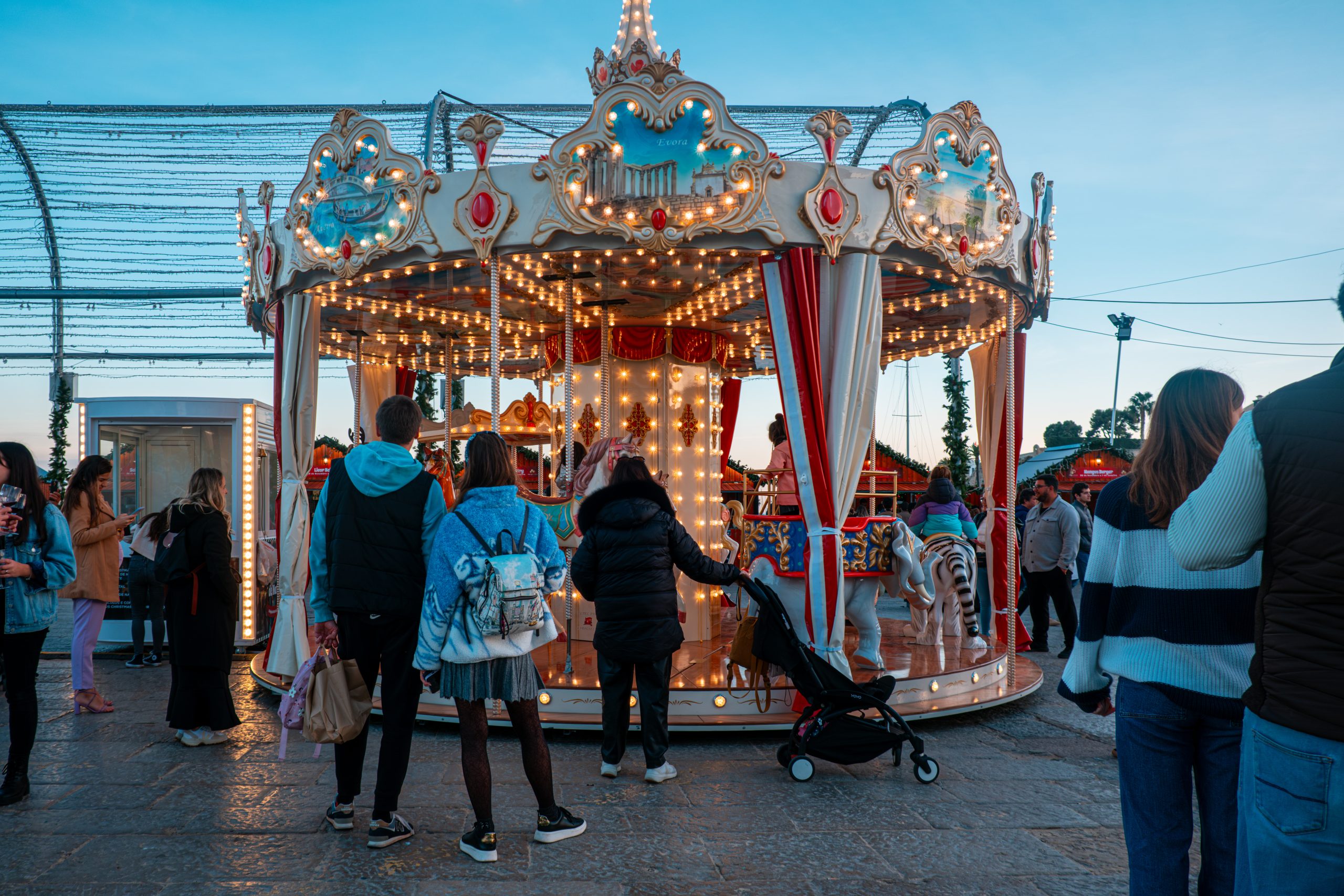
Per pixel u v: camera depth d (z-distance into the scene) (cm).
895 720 529
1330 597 192
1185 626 263
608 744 518
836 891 365
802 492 640
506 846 411
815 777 526
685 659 764
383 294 839
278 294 778
